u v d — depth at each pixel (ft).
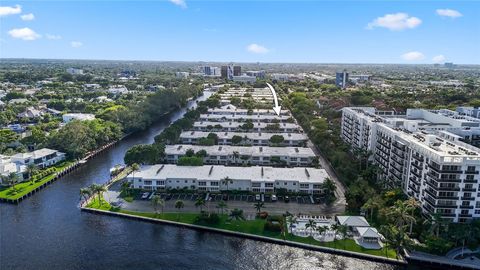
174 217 541.75
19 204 595.88
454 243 449.89
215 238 496.23
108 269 426.10
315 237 490.90
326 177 641.40
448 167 474.49
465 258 440.86
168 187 638.12
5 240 483.92
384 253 456.04
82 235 499.10
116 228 520.01
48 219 544.21
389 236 458.09
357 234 495.41
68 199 615.16
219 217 538.47
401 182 598.75
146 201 598.34
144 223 535.60
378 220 509.35
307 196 618.44
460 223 478.59
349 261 448.24
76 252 458.91
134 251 463.83
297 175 651.66
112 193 631.56
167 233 507.71
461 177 475.31
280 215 546.26
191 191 627.46
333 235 494.59
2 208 580.71
